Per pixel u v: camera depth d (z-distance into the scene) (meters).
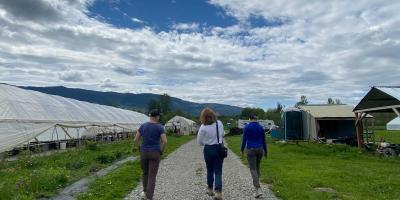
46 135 28.61
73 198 10.86
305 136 40.56
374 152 26.58
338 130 42.66
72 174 15.04
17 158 21.42
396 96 24.45
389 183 13.50
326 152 27.42
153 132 10.52
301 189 12.21
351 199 10.65
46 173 13.31
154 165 10.49
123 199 10.95
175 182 14.34
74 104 41.16
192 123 98.38
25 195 10.62
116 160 22.45
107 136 43.94
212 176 11.14
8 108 25.84
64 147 30.67
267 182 13.89
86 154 24.50
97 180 13.73
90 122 38.97
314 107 42.50
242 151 11.90
